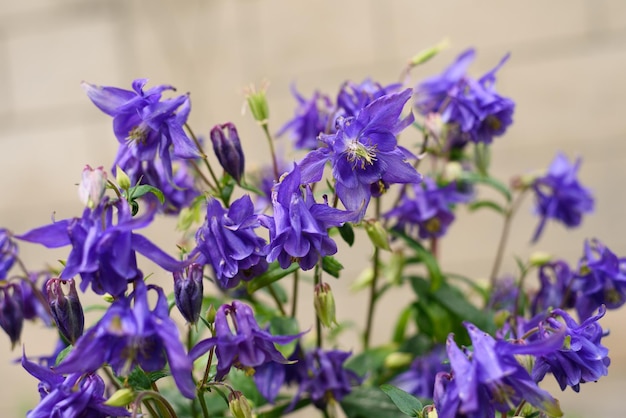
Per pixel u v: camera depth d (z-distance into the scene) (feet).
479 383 1.40
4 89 4.05
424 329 1.97
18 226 4.08
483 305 2.15
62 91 4.00
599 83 3.55
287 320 1.78
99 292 1.40
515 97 3.61
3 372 4.05
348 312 3.71
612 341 3.41
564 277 1.87
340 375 1.78
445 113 1.85
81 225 1.40
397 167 1.53
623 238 3.56
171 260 1.41
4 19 4.02
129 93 1.56
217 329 1.44
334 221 1.49
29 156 4.05
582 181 3.59
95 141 4.00
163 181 1.73
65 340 1.64
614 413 3.39
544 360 1.53
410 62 1.92
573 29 3.55
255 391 1.79
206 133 3.82
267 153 3.76
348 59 3.71
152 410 1.55
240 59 3.80
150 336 1.38
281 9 3.76
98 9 3.94
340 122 1.50
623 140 3.53
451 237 3.67
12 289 1.73
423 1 3.64
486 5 3.60
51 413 1.42
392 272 1.98
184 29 3.85
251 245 1.53
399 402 1.53
